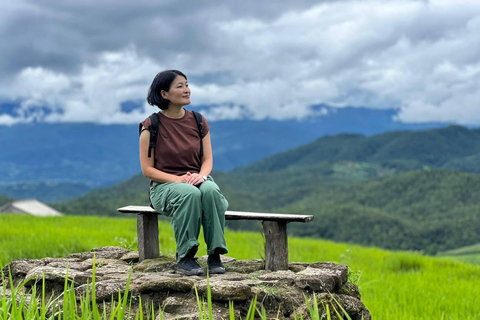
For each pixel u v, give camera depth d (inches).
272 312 159.9
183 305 155.3
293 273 180.7
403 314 319.9
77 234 644.7
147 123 198.7
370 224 5767.7
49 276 171.9
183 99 197.8
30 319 127.0
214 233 183.5
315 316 121.1
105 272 190.7
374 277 490.0
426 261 642.8
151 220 221.3
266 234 193.0
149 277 177.9
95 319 121.6
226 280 167.6
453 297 387.2
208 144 207.5
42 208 2401.6
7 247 506.9
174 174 199.2
